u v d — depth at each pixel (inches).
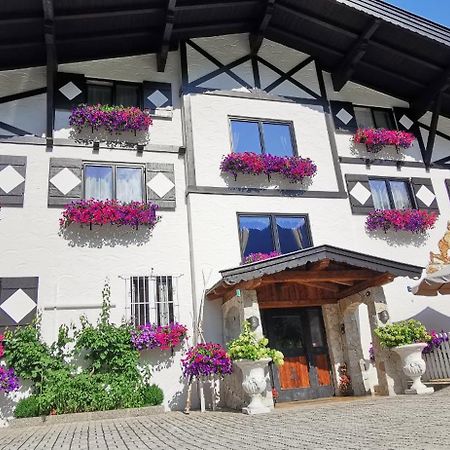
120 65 424.5
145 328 342.0
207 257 376.2
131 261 366.3
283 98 454.3
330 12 422.0
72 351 331.0
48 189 365.7
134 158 397.1
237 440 184.9
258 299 367.9
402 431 181.2
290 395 363.6
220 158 412.2
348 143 472.7
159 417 293.9
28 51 380.8
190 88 426.0
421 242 454.3
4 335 317.4
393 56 459.8
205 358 297.4
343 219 428.1
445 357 371.6
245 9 432.8
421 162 491.2
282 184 422.6
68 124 390.9
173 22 406.6
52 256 350.3
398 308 420.8
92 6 362.6
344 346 381.1
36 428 272.7
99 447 189.2
